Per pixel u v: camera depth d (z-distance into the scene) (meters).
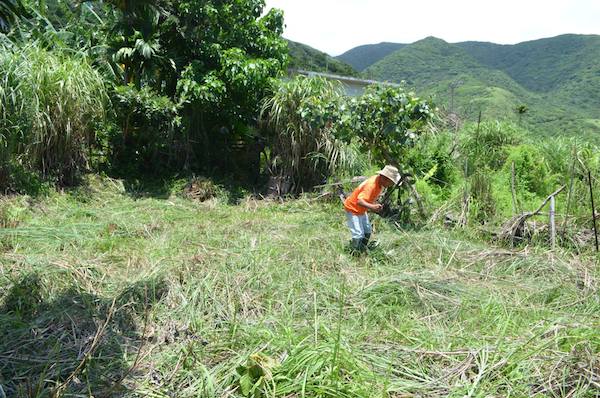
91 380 3.33
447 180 10.43
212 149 11.13
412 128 8.12
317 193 9.52
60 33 10.87
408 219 7.90
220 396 3.18
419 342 3.86
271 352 3.59
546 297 4.95
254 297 4.63
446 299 4.70
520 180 9.89
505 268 5.84
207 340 3.88
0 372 3.34
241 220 7.75
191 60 11.01
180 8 10.46
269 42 11.14
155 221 7.33
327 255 5.92
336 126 8.36
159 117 10.08
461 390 3.14
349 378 3.31
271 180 10.02
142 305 4.38
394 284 4.91
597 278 5.51
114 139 10.16
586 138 14.66
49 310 4.25
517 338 3.87
